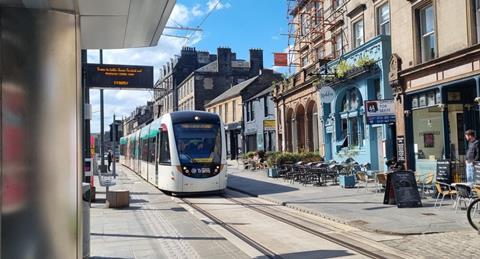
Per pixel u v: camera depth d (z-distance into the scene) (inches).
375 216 447.8
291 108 1256.2
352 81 891.4
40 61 132.3
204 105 2396.7
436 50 616.4
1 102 127.6
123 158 2023.9
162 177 767.1
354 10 932.0
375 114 710.5
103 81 598.9
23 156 128.4
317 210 501.4
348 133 931.3
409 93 677.3
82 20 224.7
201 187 728.3
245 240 368.5
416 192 502.0
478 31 550.0
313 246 339.6
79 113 136.7
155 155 869.2
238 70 2496.3
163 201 645.9
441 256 294.7
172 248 332.5
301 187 774.5
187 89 2600.9
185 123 762.2
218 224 454.0
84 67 562.3
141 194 749.3
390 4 730.2
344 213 473.4
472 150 502.9
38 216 128.9
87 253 260.5
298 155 1018.1
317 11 1166.3
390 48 778.8
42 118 131.3
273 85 1393.9
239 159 1785.2
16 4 131.3
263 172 1183.6
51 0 134.2
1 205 125.1
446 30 596.4
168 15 219.3
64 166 132.9
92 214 513.7
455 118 609.9
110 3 199.2
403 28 692.7
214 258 302.7
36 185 129.3
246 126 1785.2
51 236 130.0
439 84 606.2
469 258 287.1
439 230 372.8
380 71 788.6
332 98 883.4
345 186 728.3
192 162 733.3
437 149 621.0
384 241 348.2
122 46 287.6
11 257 125.6
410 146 682.8
